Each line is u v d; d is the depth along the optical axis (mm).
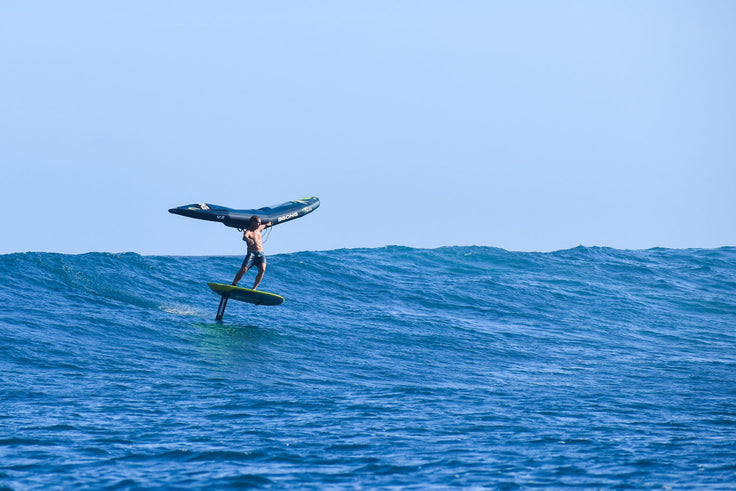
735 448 38375
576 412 46844
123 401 46156
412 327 76750
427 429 41656
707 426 43688
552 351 70625
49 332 62188
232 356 60156
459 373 59594
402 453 36844
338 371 58219
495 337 75312
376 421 43375
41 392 47000
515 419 44469
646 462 35469
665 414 46844
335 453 36781
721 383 57969
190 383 51750
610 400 50781
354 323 76688
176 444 37688
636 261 140375
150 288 83938
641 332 84750
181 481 32281
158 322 69062
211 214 65062
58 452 35781
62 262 87938
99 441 37781
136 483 31891
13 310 68188
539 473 33750
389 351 66250
